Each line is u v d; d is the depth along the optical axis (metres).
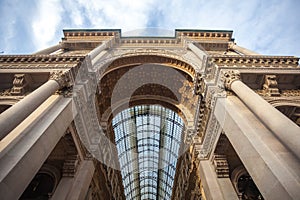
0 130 7.93
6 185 7.35
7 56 15.80
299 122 13.62
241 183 15.22
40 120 10.73
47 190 14.95
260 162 8.61
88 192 16.47
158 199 43.09
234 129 10.95
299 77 14.63
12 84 14.60
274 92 13.74
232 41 25.45
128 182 36.81
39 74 14.29
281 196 7.25
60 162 15.11
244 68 14.93
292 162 7.96
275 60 16.08
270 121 9.38
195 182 18.08
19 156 8.36
